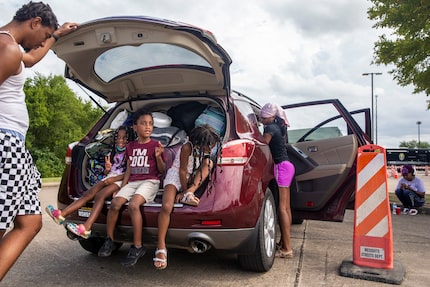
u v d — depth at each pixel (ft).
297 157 14.94
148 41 10.49
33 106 84.17
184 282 11.25
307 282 11.29
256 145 12.01
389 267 11.99
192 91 13.17
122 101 14.35
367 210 12.48
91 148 12.28
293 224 19.85
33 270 12.25
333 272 12.17
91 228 11.18
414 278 11.72
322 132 16.38
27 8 7.96
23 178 7.90
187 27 9.89
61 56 11.35
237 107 12.78
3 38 7.33
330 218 14.52
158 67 12.30
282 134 14.06
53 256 13.80
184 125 13.57
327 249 14.89
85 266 12.70
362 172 12.75
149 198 10.82
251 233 10.60
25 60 8.01
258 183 11.19
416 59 28.81
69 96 91.50
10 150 7.62
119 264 12.94
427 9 26.48
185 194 10.09
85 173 12.43
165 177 11.07
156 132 12.89
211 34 10.11
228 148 10.75
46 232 17.44
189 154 10.63
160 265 9.94
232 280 11.41
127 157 11.66
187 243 10.25
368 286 11.01
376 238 12.25
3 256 8.00
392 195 30.63
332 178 14.16
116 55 11.91
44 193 34.42
